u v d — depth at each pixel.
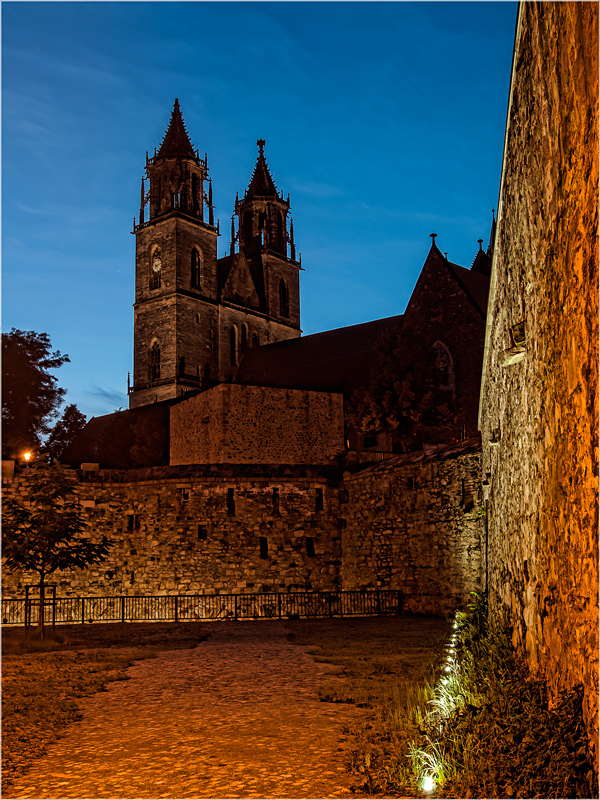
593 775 4.75
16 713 10.32
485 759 6.21
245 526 31.62
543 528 6.83
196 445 37.91
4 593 29.38
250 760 7.66
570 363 5.34
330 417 38.25
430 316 46.09
